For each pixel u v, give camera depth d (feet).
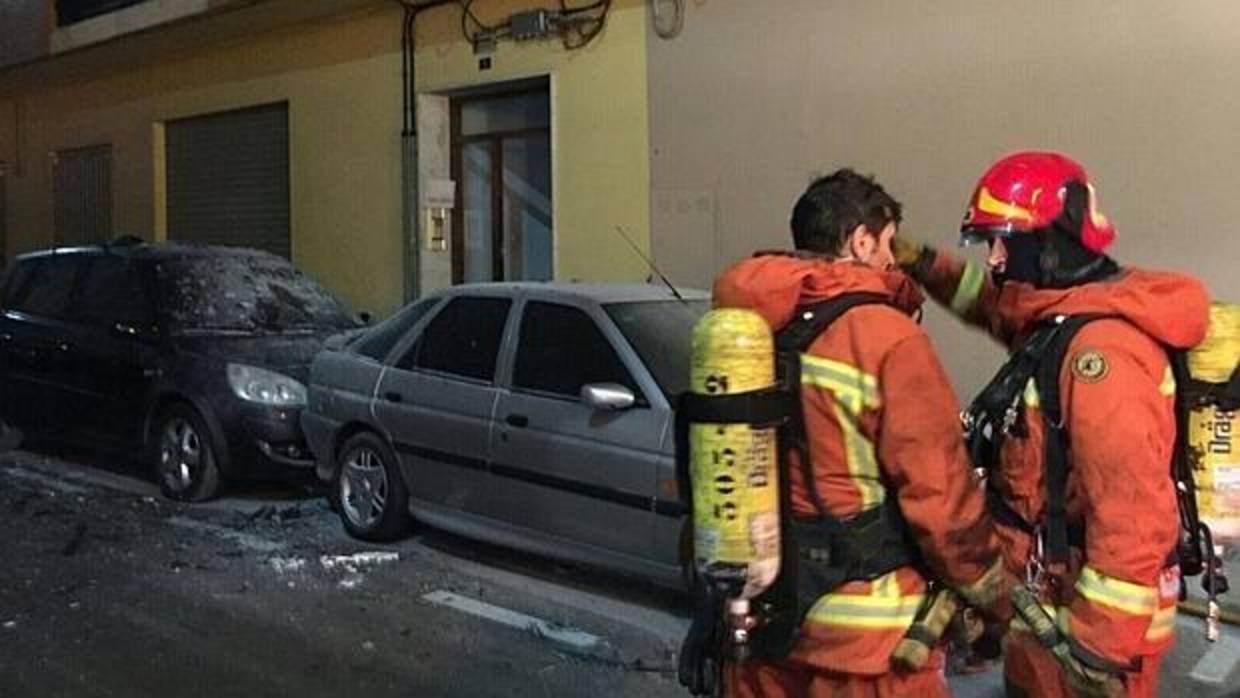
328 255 44.04
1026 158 8.88
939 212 29.12
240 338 28.60
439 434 22.20
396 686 16.47
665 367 19.52
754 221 32.48
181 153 50.96
